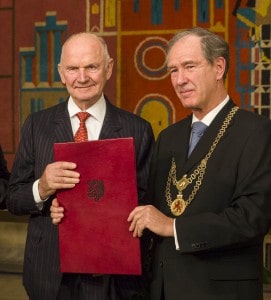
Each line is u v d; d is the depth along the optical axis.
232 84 3.91
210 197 1.99
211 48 2.01
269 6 3.82
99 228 2.10
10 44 4.26
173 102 4.00
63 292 2.34
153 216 1.98
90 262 2.13
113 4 4.07
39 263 2.37
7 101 4.28
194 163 2.05
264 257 3.89
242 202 1.93
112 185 2.07
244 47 3.87
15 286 4.19
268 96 3.84
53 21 4.17
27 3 4.21
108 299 2.33
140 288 2.36
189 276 1.98
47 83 4.20
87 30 4.11
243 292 1.95
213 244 1.92
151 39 4.02
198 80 2.01
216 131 2.07
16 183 2.45
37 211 2.34
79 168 2.09
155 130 4.04
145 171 2.47
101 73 2.37
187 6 3.96
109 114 2.48
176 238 1.95
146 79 4.04
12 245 4.27
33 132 2.46
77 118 2.46
